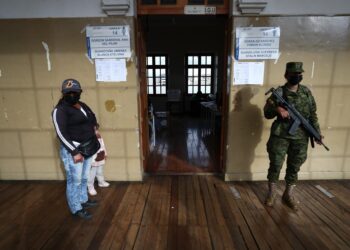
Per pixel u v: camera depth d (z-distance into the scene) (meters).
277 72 2.81
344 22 2.71
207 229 2.18
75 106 2.13
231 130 2.97
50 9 2.70
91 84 2.86
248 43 2.73
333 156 3.05
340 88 2.86
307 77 2.83
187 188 2.94
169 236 2.10
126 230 2.18
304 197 2.71
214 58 8.76
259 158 3.05
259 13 2.66
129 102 2.89
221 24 7.82
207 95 8.47
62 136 2.02
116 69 2.81
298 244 1.99
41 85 2.88
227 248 1.95
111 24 2.71
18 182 3.12
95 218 2.35
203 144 4.72
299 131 2.30
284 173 3.12
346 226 2.21
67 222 2.29
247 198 2.70
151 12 2.83
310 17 2.69
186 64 8.87
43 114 2.96
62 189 2.94
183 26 8.30
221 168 3.31
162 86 9.02
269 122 2.94
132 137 2.99
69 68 2.82
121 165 3.08
